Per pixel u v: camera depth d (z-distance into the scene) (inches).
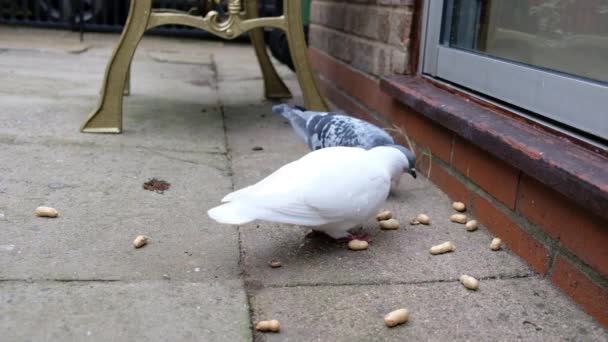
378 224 41.8
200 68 101.7
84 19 132.3
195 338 27.8
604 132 32.8
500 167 39.2
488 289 33.5
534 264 35.8
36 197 41.8
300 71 61.9
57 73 86.9
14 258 33.4
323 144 47.3
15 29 126.4
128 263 34.1
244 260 35.5
